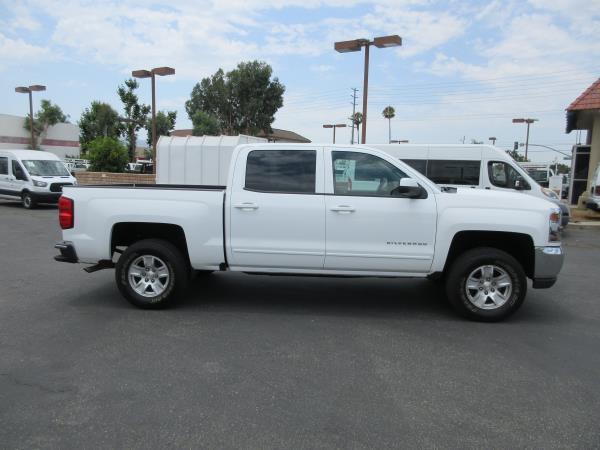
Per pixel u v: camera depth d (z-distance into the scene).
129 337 4.93
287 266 5.73
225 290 6.89
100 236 5.87
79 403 3.55
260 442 3.08
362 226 5.54
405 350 4.66
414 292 6.89
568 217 12.91
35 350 4.55
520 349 4.71
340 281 7.50
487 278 5.54
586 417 3.43
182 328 5.23
